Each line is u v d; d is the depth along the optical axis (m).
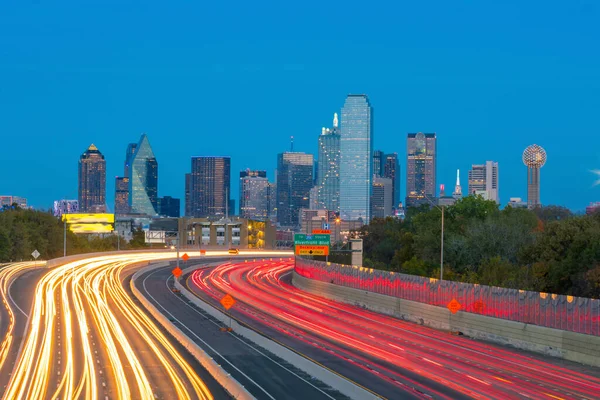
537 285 78.31
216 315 78.50
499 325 61.50
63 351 56.44
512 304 60.91
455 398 39.50
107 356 54.06
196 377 45.94
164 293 105.69
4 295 96.44
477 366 49.88
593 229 77.44
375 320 78.38
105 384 43.88
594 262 72.69
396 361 51.78
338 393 40.66
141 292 106.56
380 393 40.59
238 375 46.12
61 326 71.12
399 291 82.56
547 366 50.19
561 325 54.75
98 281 117.81
